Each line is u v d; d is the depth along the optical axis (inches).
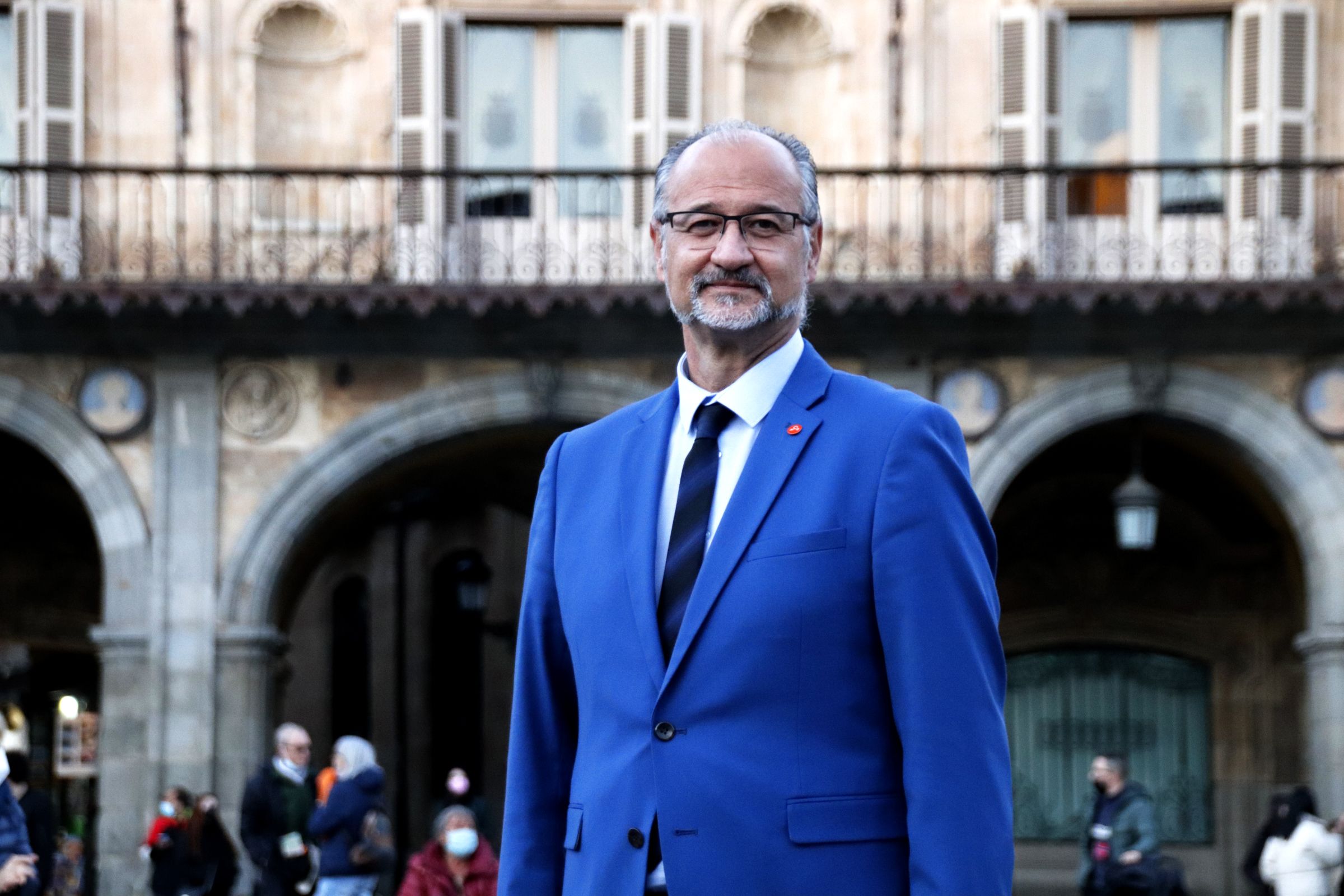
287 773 534.0
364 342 697.6
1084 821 855.1
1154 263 714.2
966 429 695.7
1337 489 689.6
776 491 121.6
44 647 873.5
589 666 125.8
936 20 722.8
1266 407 692.1
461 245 714.8
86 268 697.6
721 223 126.4
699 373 129.6
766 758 117.2
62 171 685.3
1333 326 681.6
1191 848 848.3
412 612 1091.9
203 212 710.5
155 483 695.7
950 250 714.8
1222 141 722.2
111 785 684.7
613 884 120.5
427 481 808.3
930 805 114.9
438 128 713.6
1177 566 853.8
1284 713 842.2
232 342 698.2
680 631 120.3
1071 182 720.3
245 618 694.5
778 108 731.4
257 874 650.2
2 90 716.7
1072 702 861.2
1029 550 861.8
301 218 722.2
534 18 724.7
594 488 133.0
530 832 133.0
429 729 1080.2
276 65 726.5
